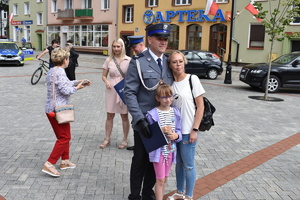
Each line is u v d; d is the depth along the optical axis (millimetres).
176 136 3406
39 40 44344
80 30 37375
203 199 3941
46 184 4191
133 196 3607
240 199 3973
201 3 25719
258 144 6207
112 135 6473
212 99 11195
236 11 23344
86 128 6938
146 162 3619
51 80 4234
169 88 3328
